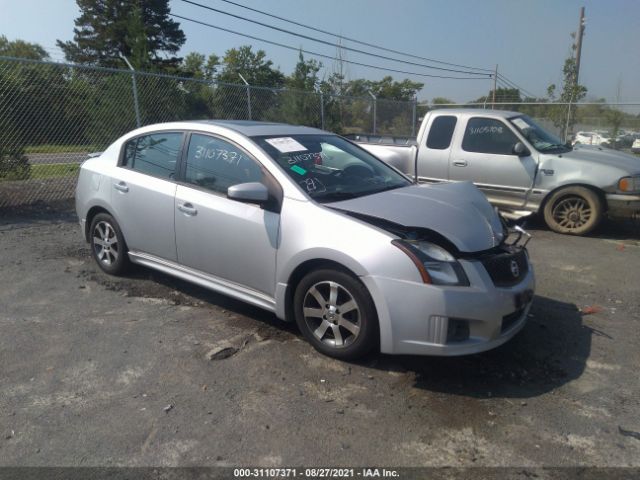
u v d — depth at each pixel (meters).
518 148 7.39
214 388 3.27
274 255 3.75
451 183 4.64
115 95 9.85
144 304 4.59
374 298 3.29
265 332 4.06
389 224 3.43
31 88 8.92
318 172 4.06
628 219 8.35
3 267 5.55
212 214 4.09
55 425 2.87
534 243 6.97
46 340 3.88
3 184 9.41
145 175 4.71
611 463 2.65
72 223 7.75
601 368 3.62
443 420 2.98
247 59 45.38
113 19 41.75
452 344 3.21
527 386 3.37
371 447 2.74
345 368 3.53
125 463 2.59
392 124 17.00
